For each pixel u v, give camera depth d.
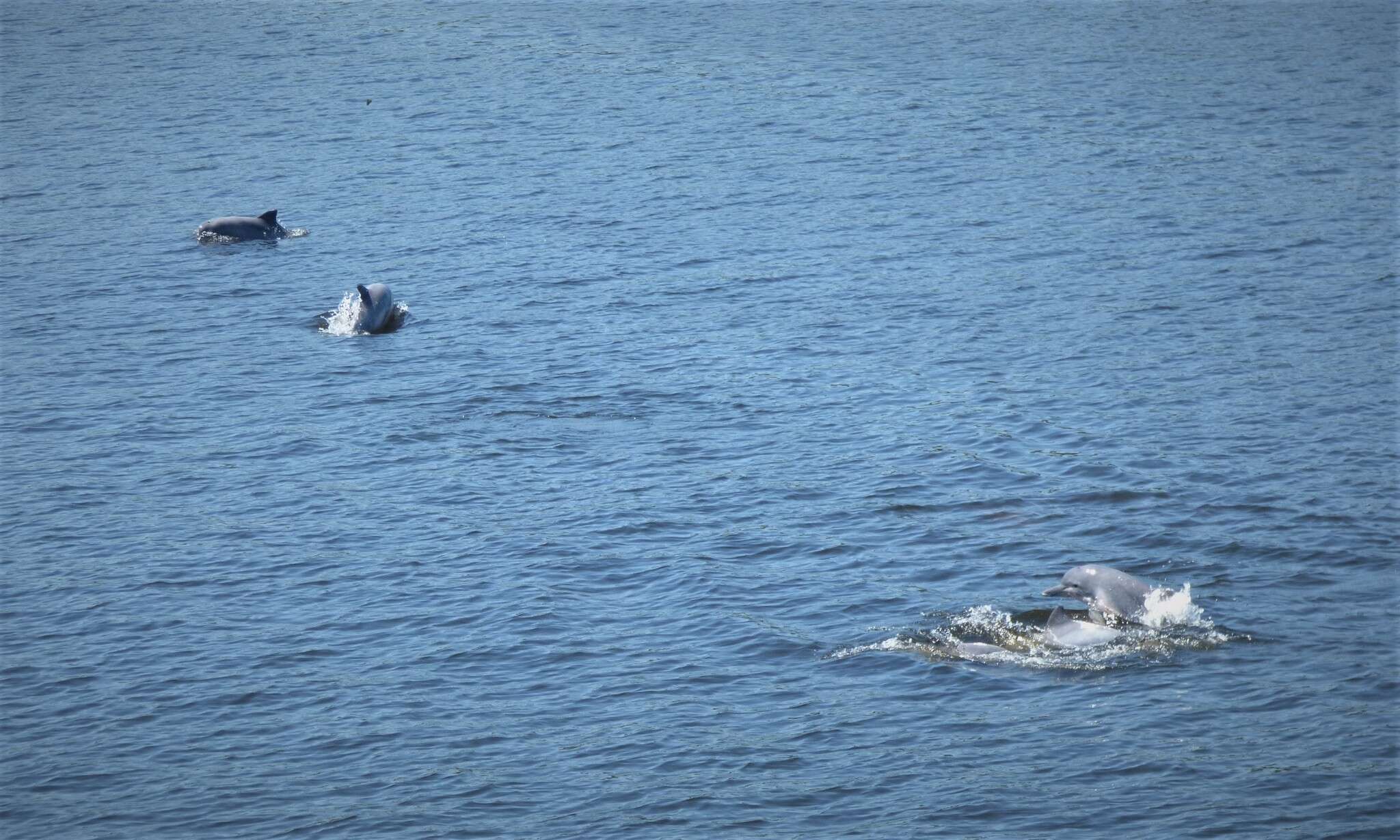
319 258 110.94
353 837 44.12
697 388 83.06
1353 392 78.00
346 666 54.53
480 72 171.62
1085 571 55.69
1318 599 56.25
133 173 134.62
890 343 89.12
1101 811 43.75
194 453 75.88
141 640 56.88
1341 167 123.94
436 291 102.56
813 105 152.62
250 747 49.41
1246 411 76.06
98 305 101.00
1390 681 49.94
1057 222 112.31
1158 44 175.50
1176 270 100.38
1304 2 199.62
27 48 188.25
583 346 90.62
